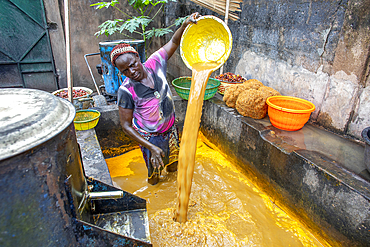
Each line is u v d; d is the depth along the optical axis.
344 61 2.42
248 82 3.32
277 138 2.57
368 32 2.17
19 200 1.00
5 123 1.03
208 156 3.50
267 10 3.26
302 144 2.43
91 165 2.28
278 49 3.20
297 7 2.81
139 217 1.78
